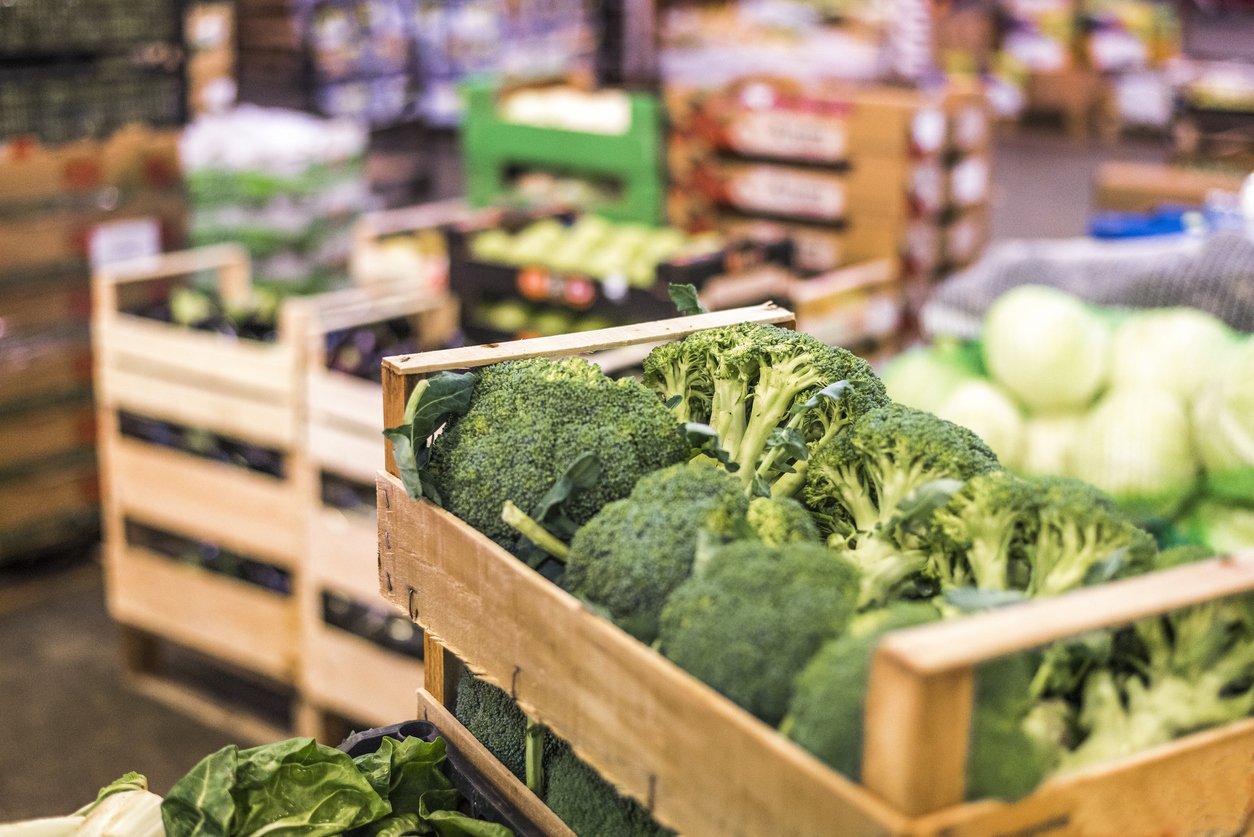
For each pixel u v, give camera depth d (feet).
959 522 3.91
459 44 35.17
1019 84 39.99
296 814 4.61
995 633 3.00
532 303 12.07
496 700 4.82
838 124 14.40
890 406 4.54
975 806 3.05
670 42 30.71
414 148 34.55
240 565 11.05
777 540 4.02
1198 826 3.56
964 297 9.99
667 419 4.60
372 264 14.11
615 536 3.99
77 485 14.28
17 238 13.26
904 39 29.78
